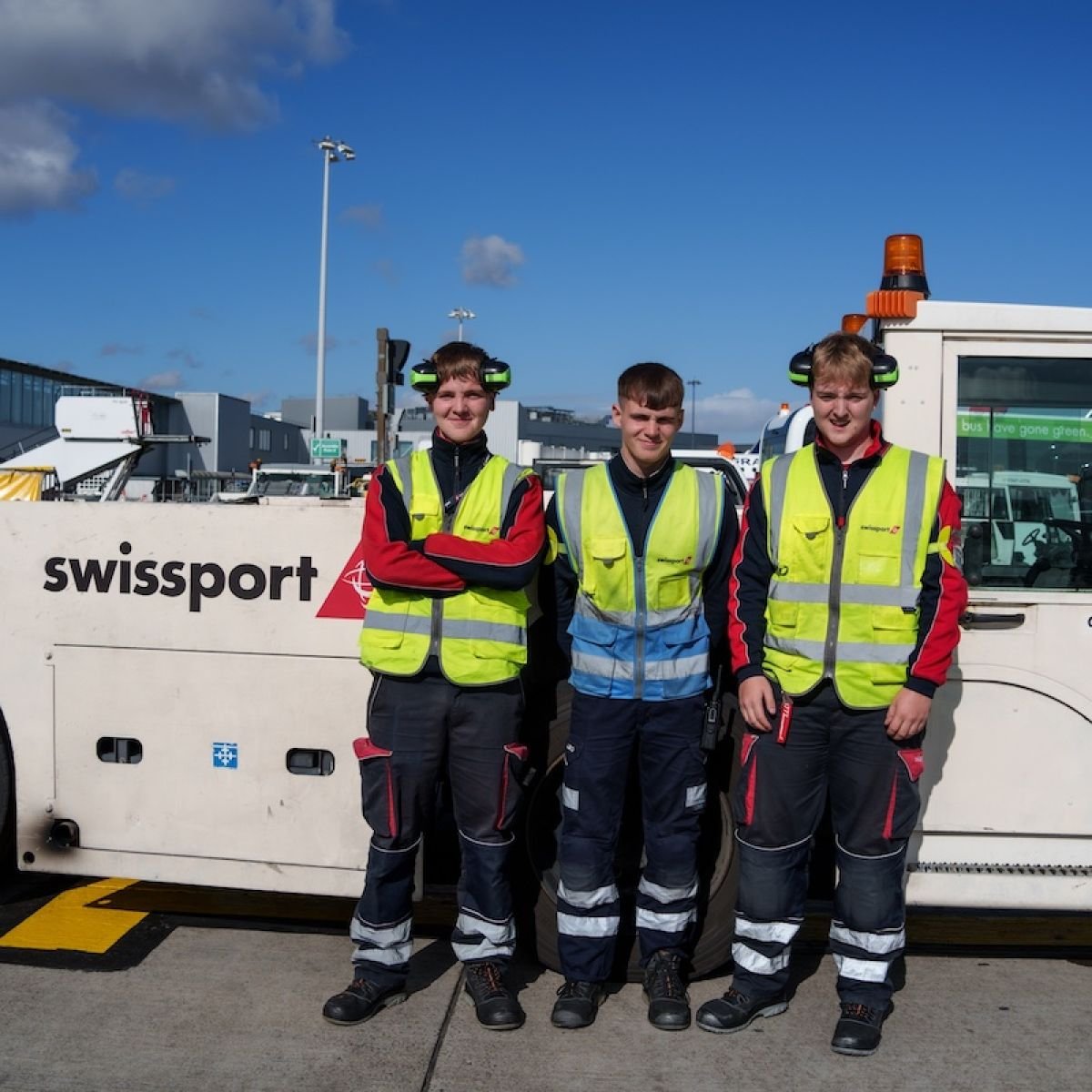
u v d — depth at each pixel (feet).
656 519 10.50
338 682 11.82
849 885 10.48
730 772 11.51
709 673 10.88
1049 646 11.42
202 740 12.10
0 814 12.53
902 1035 10.75
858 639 10.08
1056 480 11.77
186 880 12.23
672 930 10.95
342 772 11.90
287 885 12.08
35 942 12.62
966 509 11.76
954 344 11.74
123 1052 10.20
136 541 12.09
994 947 12.92
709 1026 10.62
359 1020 10.73
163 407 151.84
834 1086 9.80
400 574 10.34
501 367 10.72
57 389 151.43
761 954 10.73
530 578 10.44
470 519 10.62
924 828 11.57
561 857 10.93
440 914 13.55
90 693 12.26
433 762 10.70
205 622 12.00
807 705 10.28
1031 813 11.51
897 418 11.79
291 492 61.72
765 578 10.58
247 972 11.90
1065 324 11.57
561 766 11.72
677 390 10.31
